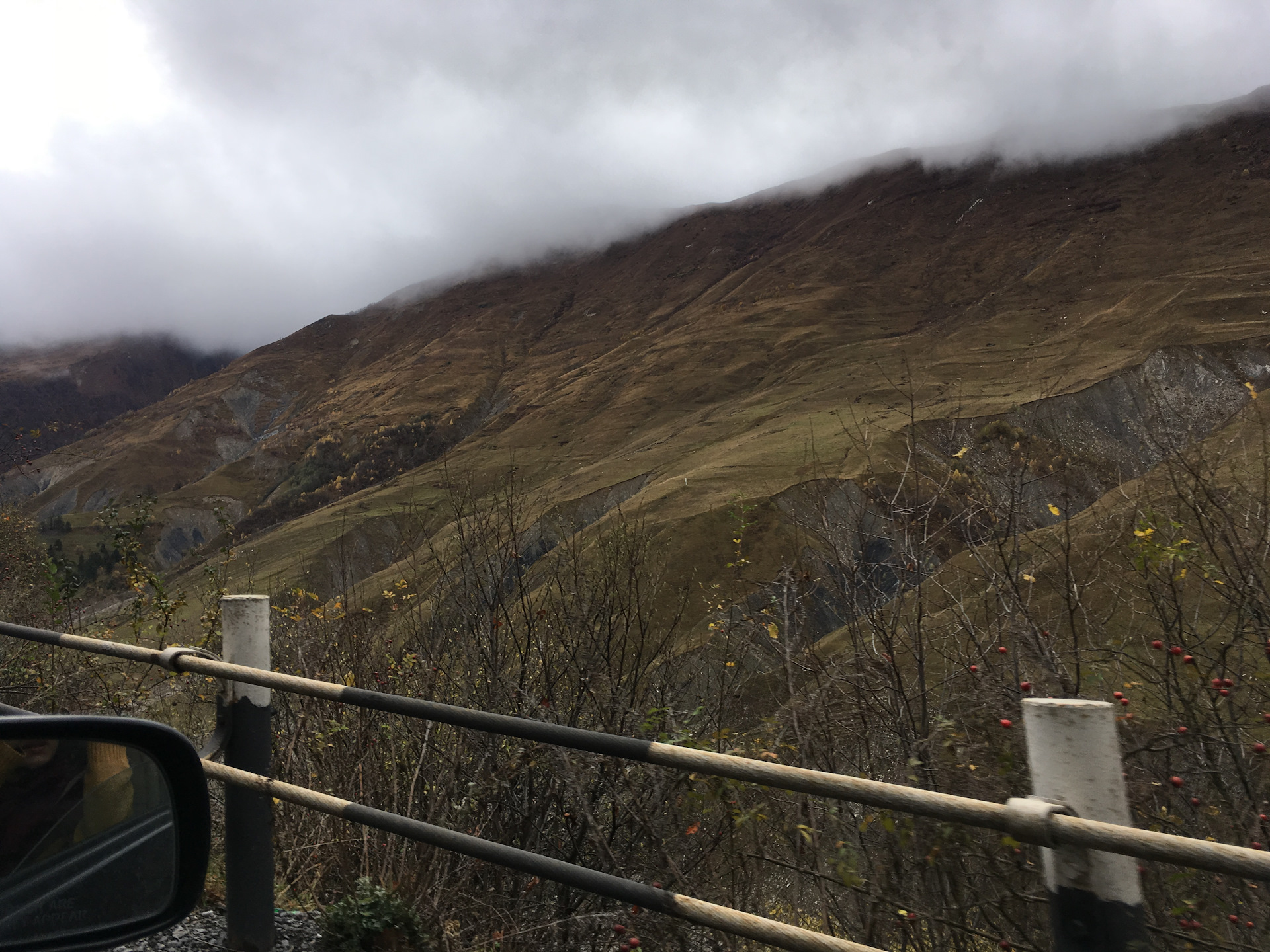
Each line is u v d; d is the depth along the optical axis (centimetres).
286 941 304
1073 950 154
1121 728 304
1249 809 286
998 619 342
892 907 267
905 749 307
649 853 312
